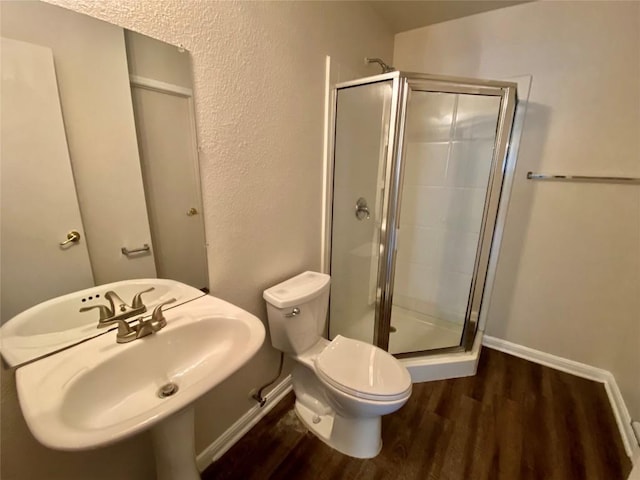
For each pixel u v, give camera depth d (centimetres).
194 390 67
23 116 67
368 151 171
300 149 149
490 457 135
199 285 114
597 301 180
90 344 82
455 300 226
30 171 70
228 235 121
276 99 130
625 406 154
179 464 94
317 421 149
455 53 198
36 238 73
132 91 85
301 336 144
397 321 229
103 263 87
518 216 194
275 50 125
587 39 160
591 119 166
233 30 107
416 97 181
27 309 73
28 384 68
